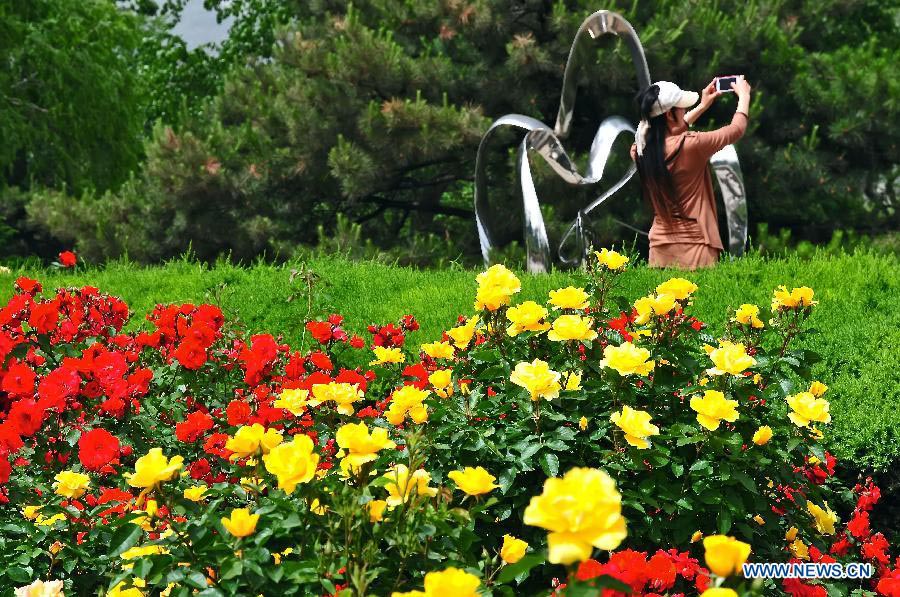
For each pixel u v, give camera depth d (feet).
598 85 45.65
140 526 7.44
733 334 12.42
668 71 44.57
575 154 48.19
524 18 48.80
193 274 28.60
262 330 23.25
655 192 27.78
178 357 12.97
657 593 7.80
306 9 57.36
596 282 12.00
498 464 9.32
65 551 8.72
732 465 9.23
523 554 7.06
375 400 14.90
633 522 9.55
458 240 53.83
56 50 74.95
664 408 10.11
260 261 29.91
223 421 12.41
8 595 8.35
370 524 7.13
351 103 46.73
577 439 9.56
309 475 6.59
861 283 22.70
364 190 46.85
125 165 83.41
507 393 9.52
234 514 6.59
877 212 49.29
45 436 10.50
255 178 47.80
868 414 16.31
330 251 46.88
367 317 23.81
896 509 15.33
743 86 27.45
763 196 47.21
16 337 13.61
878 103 43.34
